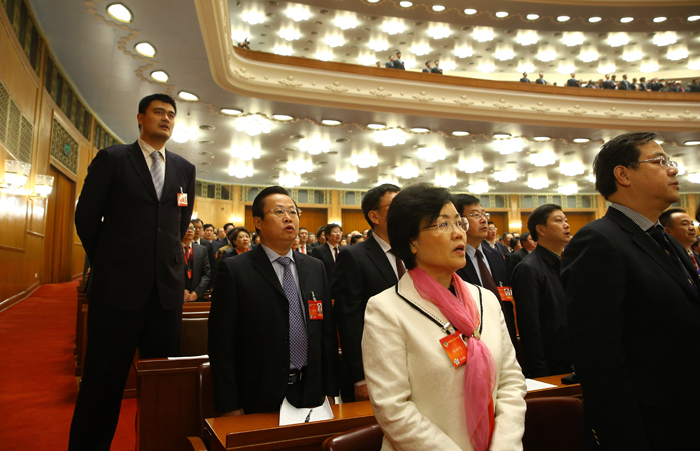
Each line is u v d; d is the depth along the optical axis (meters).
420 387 1.20
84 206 2.18
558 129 10.48
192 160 13.58
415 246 1.36
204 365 2.17
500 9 11.61
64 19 6.64
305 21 12.09
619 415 1.34
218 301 2.03
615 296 1.43
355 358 2.12
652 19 12.08
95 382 2.10
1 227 6.17
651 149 1.60
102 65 7.97
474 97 9.62
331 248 6.49
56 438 2.76
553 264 2.90
